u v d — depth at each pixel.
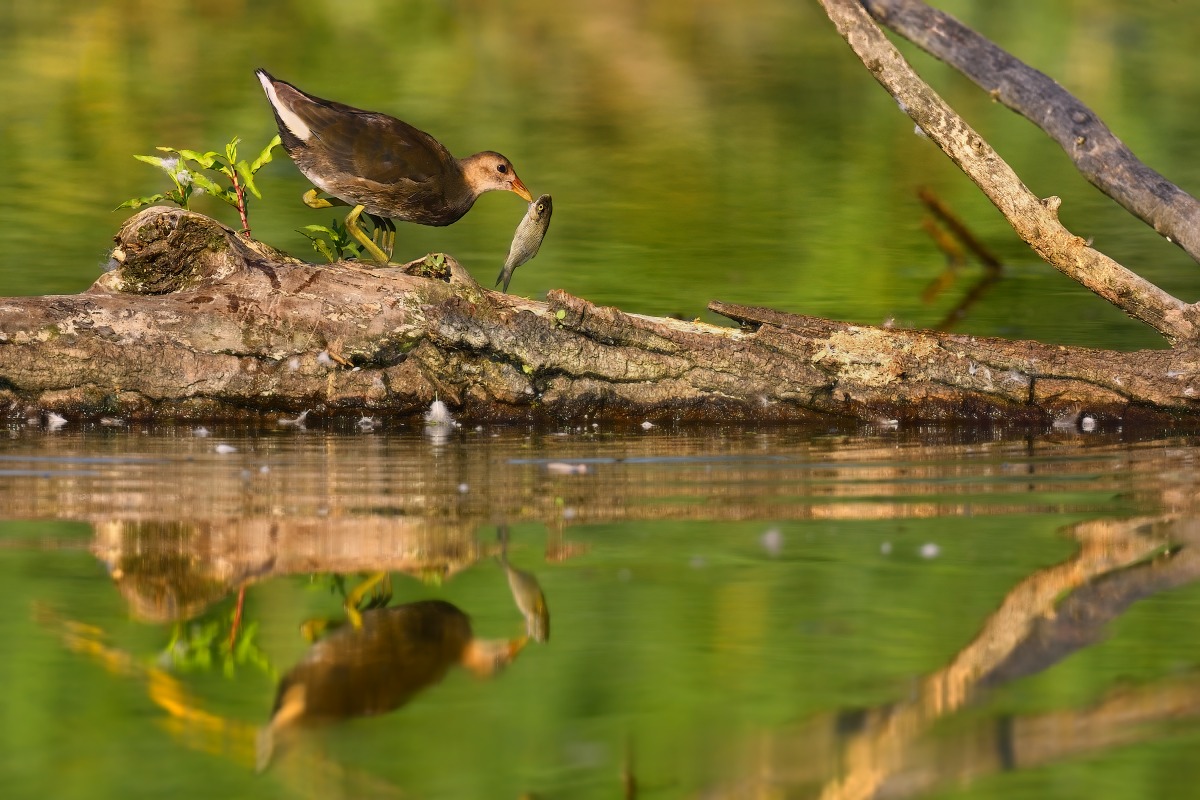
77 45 32.69
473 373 10.87
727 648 6.55
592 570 7.49
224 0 37.69
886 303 15.74
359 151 13.39
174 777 5.43
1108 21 36.66
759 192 22.33
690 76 32.53
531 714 5.94
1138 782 5.42
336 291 10.76
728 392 11.10
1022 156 25.20
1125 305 11.48
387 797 5.30
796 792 5.37
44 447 9.85
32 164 22.41
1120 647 6.53
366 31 35.66
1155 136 25.97
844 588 7.23
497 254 17.55
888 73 11.70
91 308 10.43
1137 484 9.27
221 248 10.74
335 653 6.46
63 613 6.80
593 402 10.99
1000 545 7.91
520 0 39.38
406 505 8.55
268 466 9.45
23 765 5.53
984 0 35.09
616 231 19.33
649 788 5.37
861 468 9.70
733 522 8.34
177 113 26.44
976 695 6.09
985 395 11.18
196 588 7.15
